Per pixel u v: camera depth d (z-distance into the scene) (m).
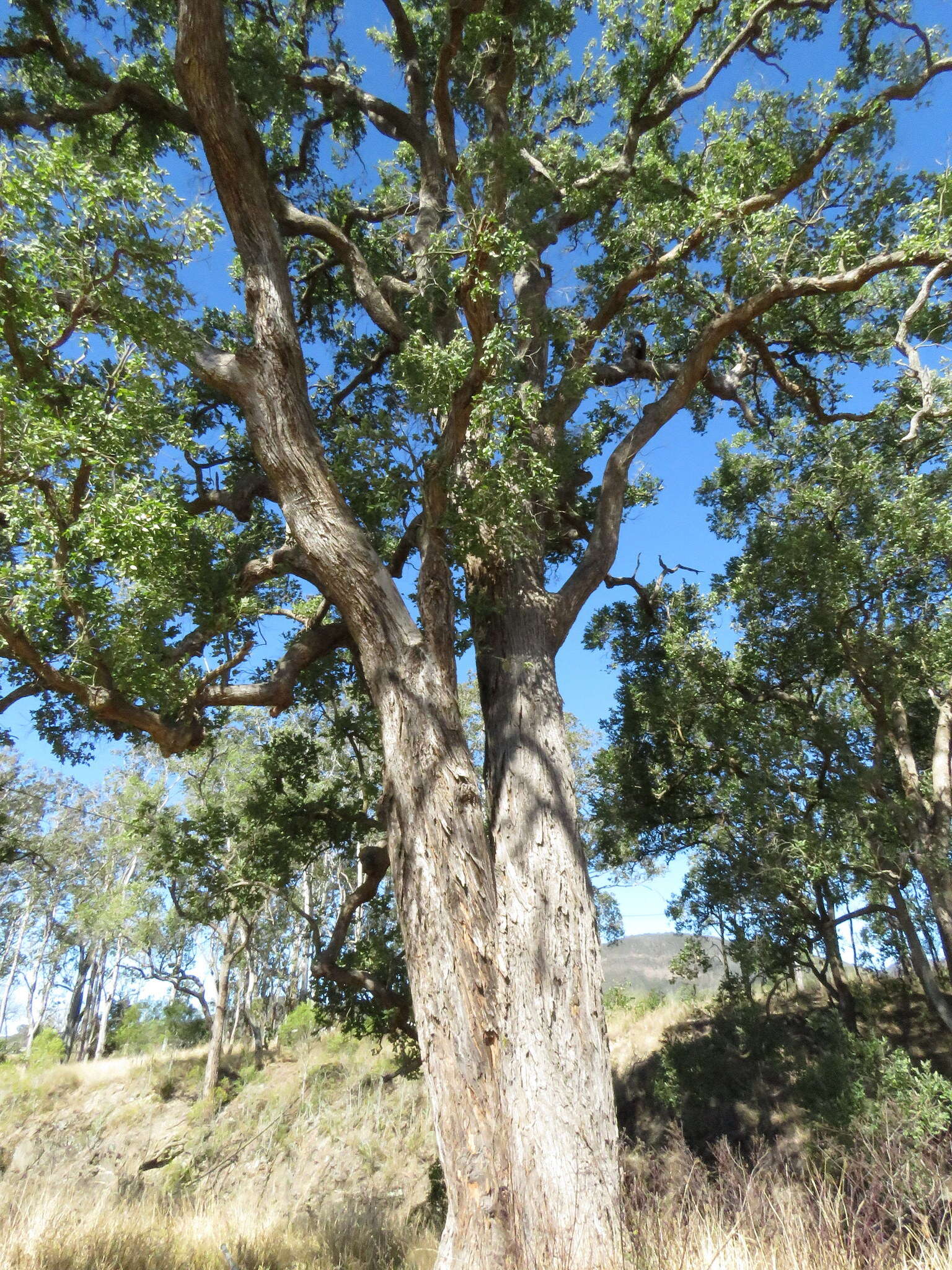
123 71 10.30
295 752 12.42
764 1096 13.33
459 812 6.50
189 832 12.41
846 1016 14.77
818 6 10.91
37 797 26.03
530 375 10.31
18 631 6.59
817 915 15.17
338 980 9.99
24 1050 41.62
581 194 10.74
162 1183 13.57
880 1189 4.25
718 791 14.77
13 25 10.09
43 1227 6.24
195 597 8.47
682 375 9.80
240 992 34.09
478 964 6.05
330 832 12.02
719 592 15.26
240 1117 20.39
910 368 9.81
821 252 10.30
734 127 10.45
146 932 27.77
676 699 14.51
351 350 13.59
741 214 9.48
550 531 10.17
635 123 10.93
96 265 6.76
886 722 13.85
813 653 13.77
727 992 17.08
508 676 7.93
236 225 8.28
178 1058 27.66
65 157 6.27
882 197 11.11
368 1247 7.41
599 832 16.67
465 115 12.09
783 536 13.21
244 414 7.92
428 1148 16.09
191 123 10.08
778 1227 4.14
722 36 11.59
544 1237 5.08
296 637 9.41
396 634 7.18
